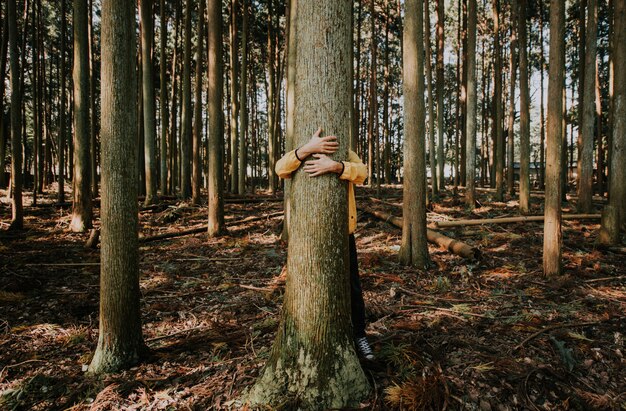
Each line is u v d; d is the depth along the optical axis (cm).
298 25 227
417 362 271
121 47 279
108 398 256
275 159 1574
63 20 1113
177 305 441
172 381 275
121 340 296
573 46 1867
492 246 713
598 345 318
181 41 1688
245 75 1509
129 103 287
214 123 806
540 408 240
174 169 1596
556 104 496
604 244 685
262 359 291
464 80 1593
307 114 224
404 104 582
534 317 375
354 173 226
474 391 248
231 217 1045
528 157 1008
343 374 231
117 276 293
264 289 488
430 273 557
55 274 571
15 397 262
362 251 698
